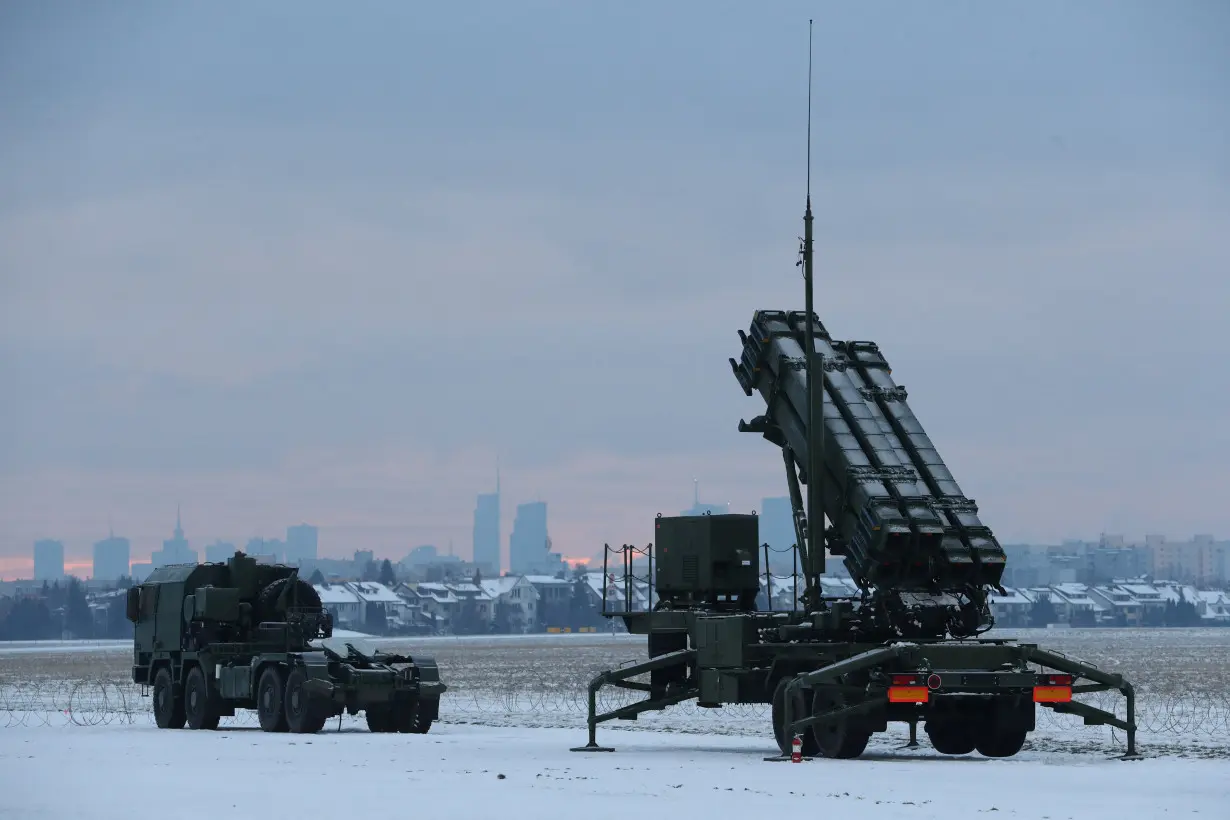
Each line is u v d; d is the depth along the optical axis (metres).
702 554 56.31
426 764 47.69
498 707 84.50
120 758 50.22
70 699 95.75
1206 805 36.28
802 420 52.91
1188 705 82.06
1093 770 44.75
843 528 51.78
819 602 52.12
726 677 53.44
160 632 70.69
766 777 43.06
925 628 50.41
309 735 61.34
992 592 51.16
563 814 34.88
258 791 39.91
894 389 53.56
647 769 45.59
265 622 68.88
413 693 63.28
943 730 52.69
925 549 50.00
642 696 96.88
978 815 34.53
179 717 69.19
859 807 35.97
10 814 35.56
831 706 49.47
